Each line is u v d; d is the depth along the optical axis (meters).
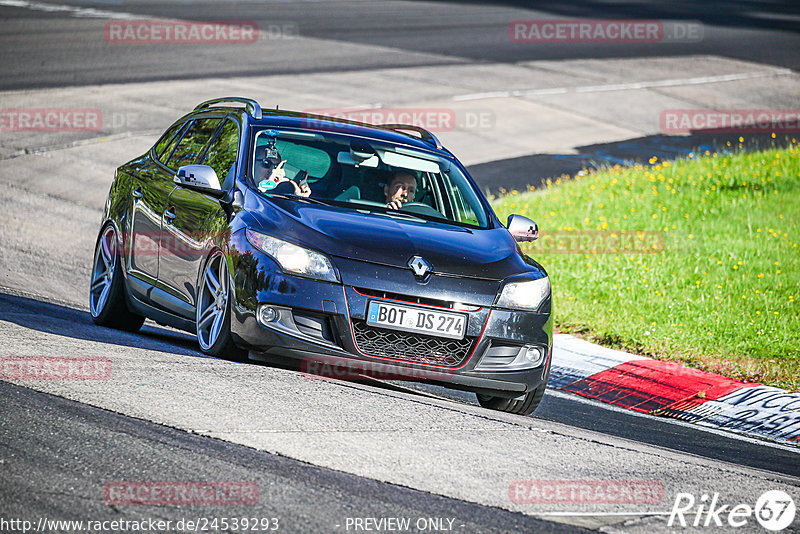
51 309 30.39
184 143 29.58
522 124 81.19
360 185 25.88
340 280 22.16
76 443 16.44
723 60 118.69
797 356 33.81
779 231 50.16
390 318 22.20
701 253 46.59
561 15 144.88
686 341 34.81
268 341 22.12
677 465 19.80
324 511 14.62
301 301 21.98
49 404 18.36
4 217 45.41
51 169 55.44
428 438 19.09
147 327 31.61
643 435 25.00
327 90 84.44
